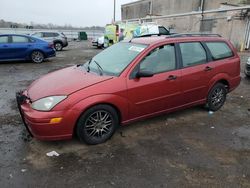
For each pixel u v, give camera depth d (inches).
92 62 189.3
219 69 209.5
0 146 153.6
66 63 495.8
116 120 162.2
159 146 158.1
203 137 171.8
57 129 141.7
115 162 139.9
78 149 152.2
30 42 484.4
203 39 205.0
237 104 243.9
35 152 147.9
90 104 145.7
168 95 179.5
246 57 615.2
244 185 123.3
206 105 216.2
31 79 342.6
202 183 124.0
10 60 473.7
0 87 295.1
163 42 179.6
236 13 780.6
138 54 169.0
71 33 1588.3
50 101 141.0
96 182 123.3
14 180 123.4
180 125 189.8
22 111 149.9
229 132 180.5
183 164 139.2
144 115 173.6
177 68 183.3
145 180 125.2
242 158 146.6
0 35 459.5
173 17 1122.7
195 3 1272.1
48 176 127.0
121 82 157.3
